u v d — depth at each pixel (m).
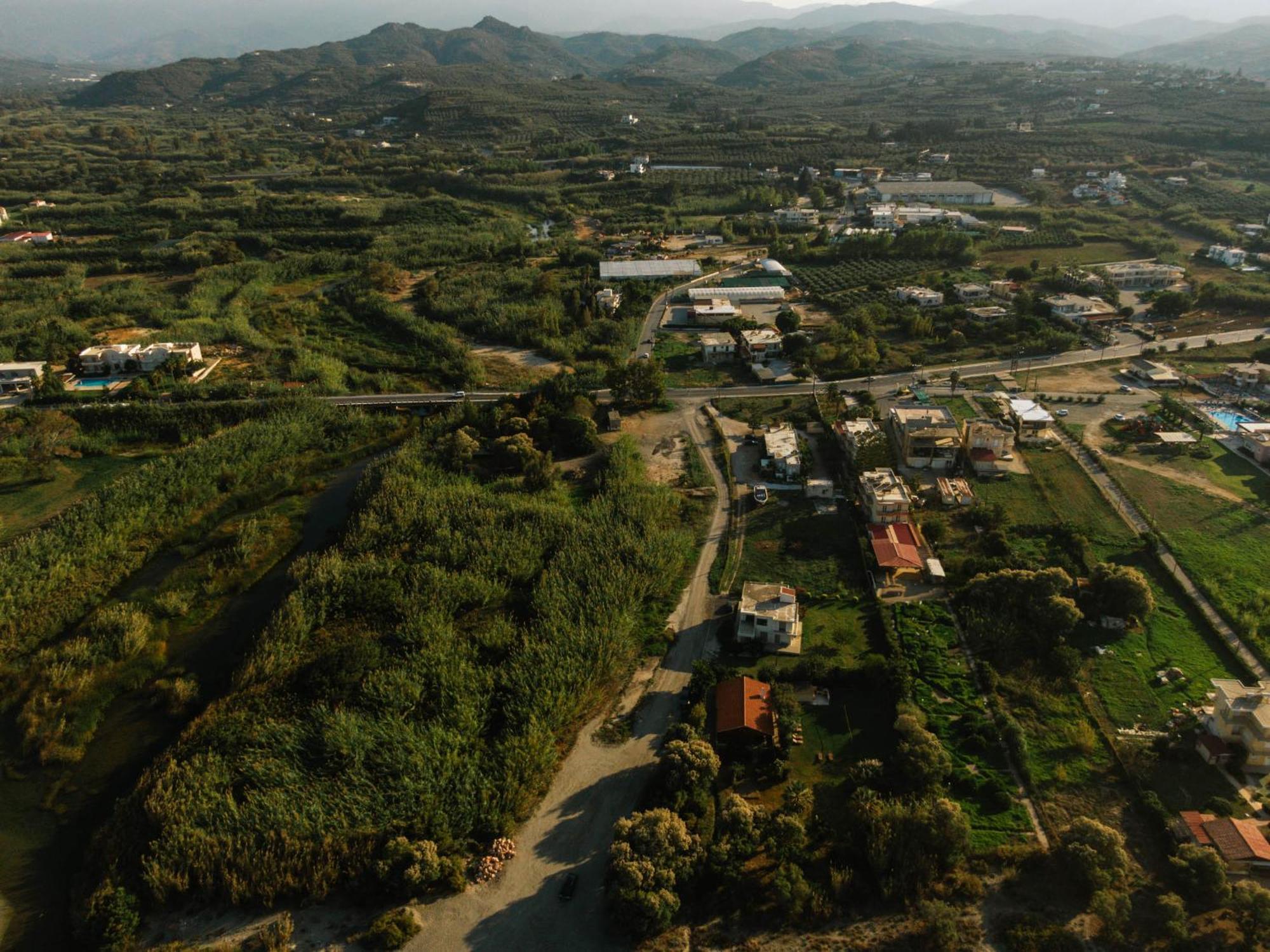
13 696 85.31
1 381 156.62
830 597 95.12
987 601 89.94
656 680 84.00
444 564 100.19
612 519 107.56
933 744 69.75
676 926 59.03
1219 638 84.50
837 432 131.00
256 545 111.00
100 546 107.75
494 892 61.84
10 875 66.81
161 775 71.88
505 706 77.44
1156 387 147.75
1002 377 155.12
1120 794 67.81
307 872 62.28
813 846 64.69
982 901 59.50
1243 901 55.78
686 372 166.12
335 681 80.38
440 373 167.50
